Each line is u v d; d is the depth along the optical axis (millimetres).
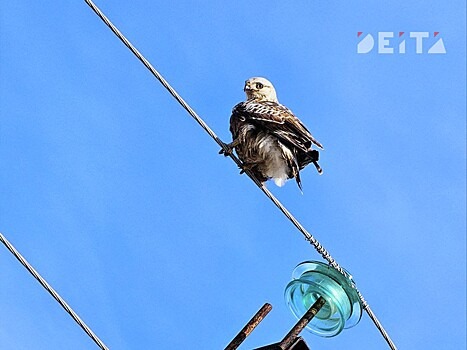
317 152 14938
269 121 14938
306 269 13766
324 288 13500
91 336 11812
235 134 15227
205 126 14500
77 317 11773
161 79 13383
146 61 13219
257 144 14867
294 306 13805
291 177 15078
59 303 11719
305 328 13719
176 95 13625
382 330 14016
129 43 13141
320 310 13648
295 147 14953
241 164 14906
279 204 14031
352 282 13695
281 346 13016
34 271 11617
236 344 12953
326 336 13648
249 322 13109
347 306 13500
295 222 13875
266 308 13242
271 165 14969
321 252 13766
